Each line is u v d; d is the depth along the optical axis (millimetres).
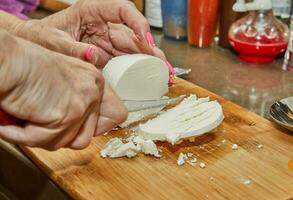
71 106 481
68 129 501
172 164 706
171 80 913
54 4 1467
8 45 431
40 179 723
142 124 783
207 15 1138
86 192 642
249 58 1074
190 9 1153
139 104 799
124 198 628
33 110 460
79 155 728
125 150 716
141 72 820
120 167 700
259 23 1047
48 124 476
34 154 727
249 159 709
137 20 861
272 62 1073
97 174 683
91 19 915
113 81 808
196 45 1186
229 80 993
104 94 545
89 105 508
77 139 531
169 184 658
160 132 744
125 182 663
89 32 936
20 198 787
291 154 719
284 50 1056
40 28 851
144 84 831
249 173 676
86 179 670
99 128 563
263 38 1037
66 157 722
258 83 976
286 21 1115
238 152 729
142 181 665
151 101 812
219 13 1151
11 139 485
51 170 691
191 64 1078
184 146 750
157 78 843
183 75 1016
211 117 773
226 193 635
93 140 769
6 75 430
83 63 508
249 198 624
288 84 969
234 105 865
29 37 846
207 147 747
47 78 457
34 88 451
